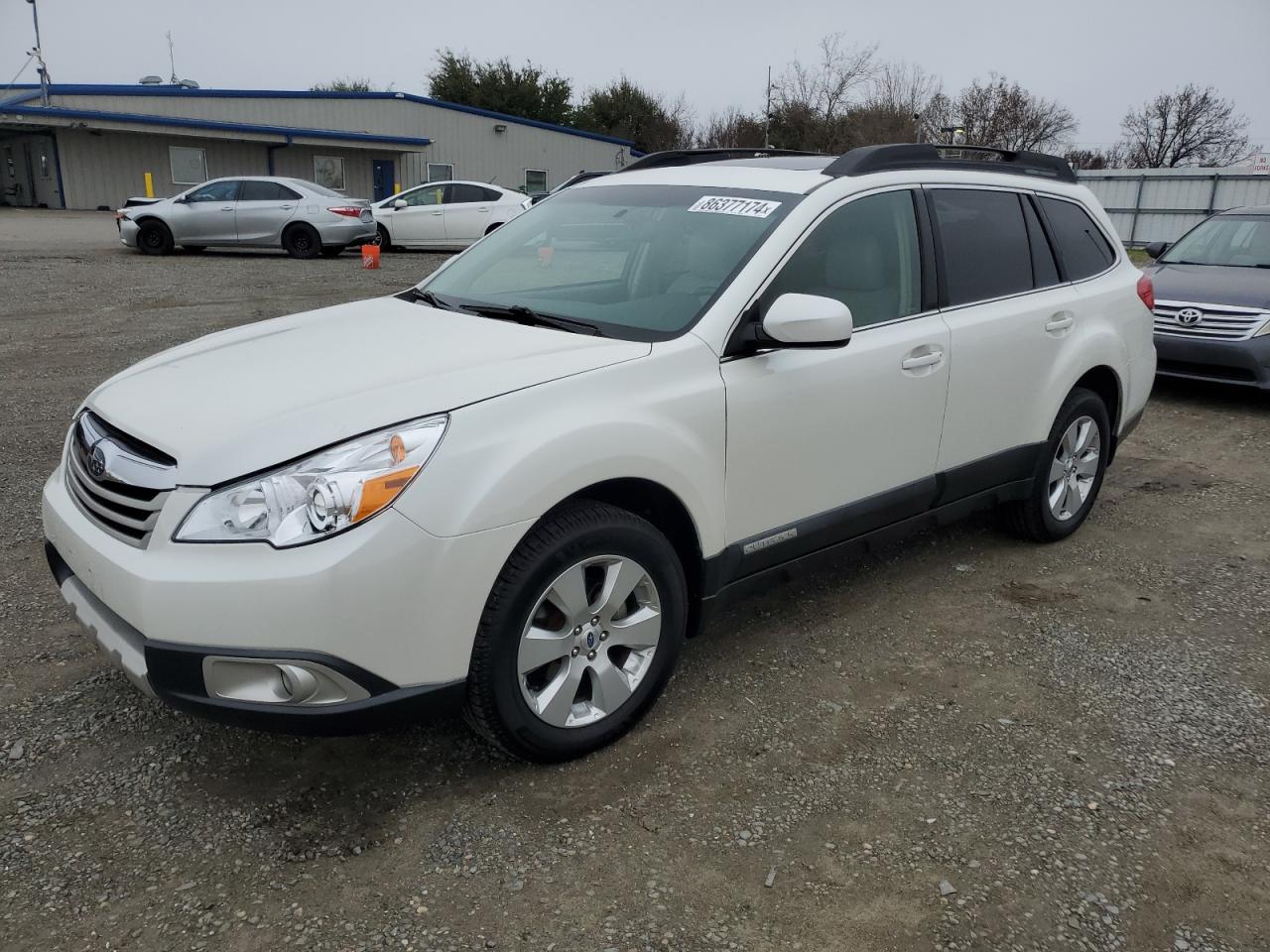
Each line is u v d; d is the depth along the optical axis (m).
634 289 3.41
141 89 31.66
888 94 41.34
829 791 2.78
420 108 35.34
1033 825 2.65
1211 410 7.65
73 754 2.86
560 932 2.24
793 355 3.22
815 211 3.36
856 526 3.58
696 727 3.10
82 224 24.95
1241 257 8.37
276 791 2.72
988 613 3.97
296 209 18.23
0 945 2.16
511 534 2.51
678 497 2.93
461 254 4.20
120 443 2.61
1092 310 4.50
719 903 2.34
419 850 2.50
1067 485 4.64
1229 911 2.36
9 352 8.64
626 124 50.94
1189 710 3.26
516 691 2.65
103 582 2.49
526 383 2.65
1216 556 4.64
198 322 10.38
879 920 2.30
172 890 2.35
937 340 3.70
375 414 2.46
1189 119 49.47
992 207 4.14
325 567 2.29
